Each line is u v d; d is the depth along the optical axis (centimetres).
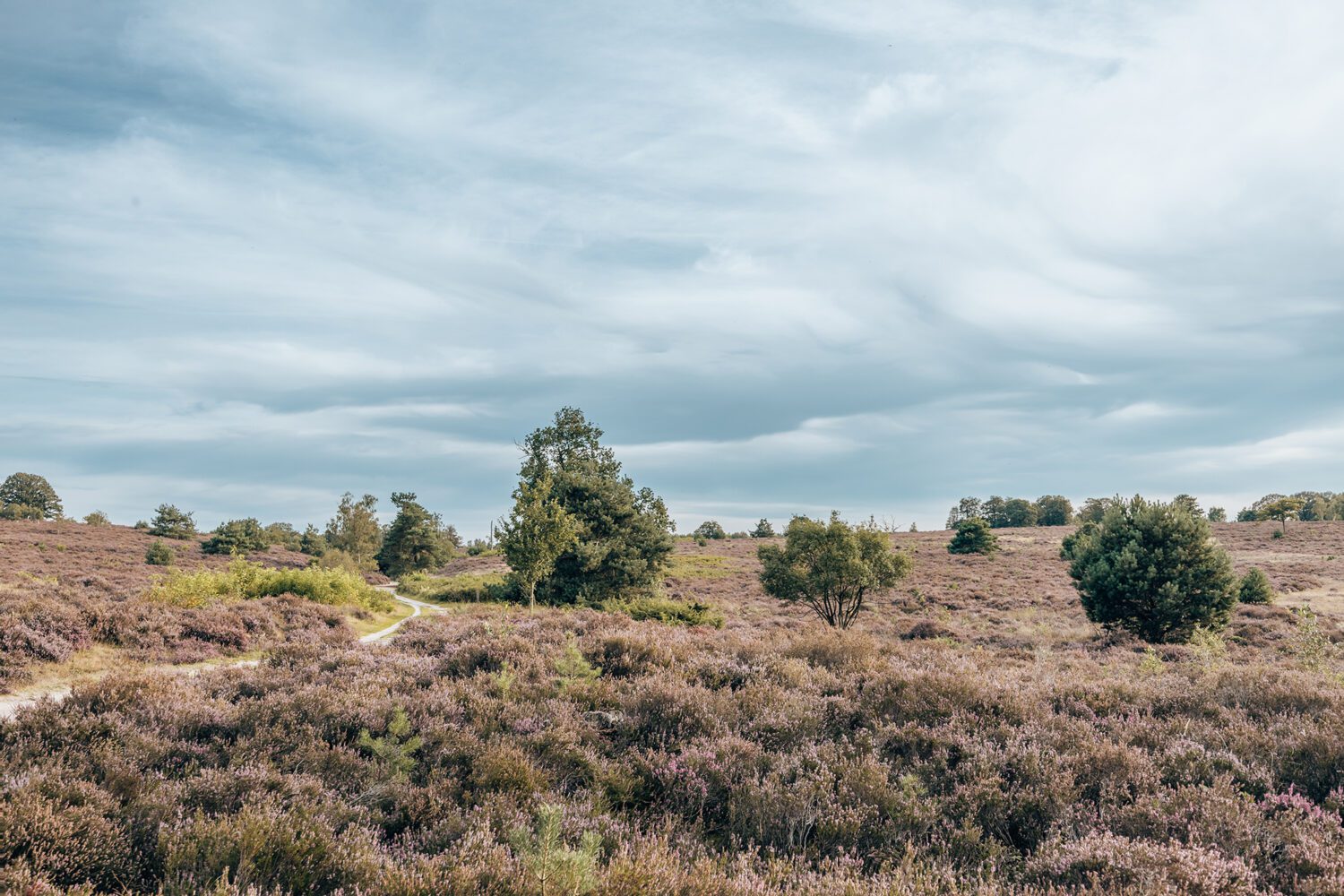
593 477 4253
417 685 977
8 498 11350
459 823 542
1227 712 852
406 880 425
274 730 727
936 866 517
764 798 599
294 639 1898
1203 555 2500
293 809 530
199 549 7812
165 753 659
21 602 1560
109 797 541
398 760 671
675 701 841
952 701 874
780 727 789
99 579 3288
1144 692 972
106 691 775
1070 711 905
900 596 4303
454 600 4581
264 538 8788
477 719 790
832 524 2894
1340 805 600
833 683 988
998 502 13212
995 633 2825
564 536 3186
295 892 446
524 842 410
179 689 842
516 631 1426
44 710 705
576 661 1009
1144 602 2522
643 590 4062
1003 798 614
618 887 413
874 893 450
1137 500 2722
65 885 436
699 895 432
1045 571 5762
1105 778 659
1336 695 867
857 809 597
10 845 445
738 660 1145
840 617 2975
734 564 7100
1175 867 459
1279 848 526
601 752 736
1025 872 505
